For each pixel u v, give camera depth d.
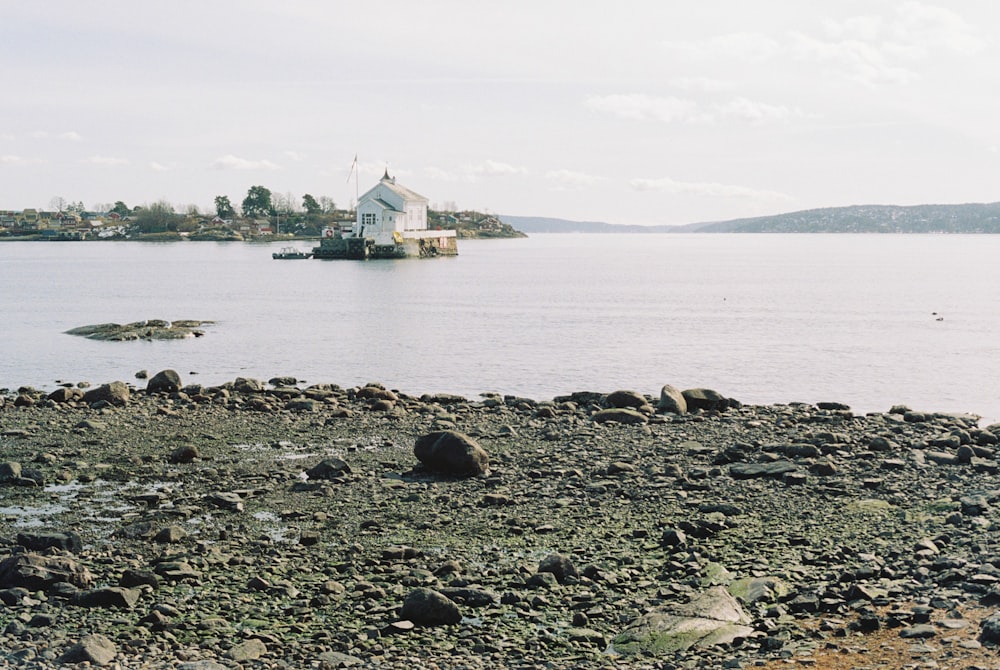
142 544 20.28
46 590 17.22
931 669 13.12
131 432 32.66
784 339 68.38
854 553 18.94
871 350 62.28
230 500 23.36
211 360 58.12
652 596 16.95
